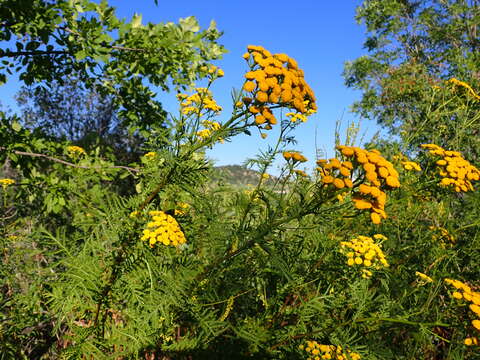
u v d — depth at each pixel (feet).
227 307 8.02
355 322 7.80
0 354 7.99
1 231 12.26
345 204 7.16
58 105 29.81
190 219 8.83
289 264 8.55
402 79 30.78
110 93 17.07
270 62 7.30
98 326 6.83
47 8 12.02
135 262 6.73
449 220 13.04
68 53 14.40
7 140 13.23
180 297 6.86
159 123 16.74
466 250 11.44
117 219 6.88
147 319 6.48
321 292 9.53
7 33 12.32
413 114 24.89
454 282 8.02
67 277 6.57
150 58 14.52
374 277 9.45
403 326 7.79
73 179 13.82
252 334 7.86
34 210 14.97
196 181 7.36
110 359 6.49
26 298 7.94
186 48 14.60
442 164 10.56
